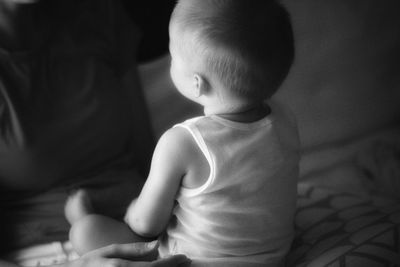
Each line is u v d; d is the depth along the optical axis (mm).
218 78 885
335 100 1683
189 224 948
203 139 894
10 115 1188
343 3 1688
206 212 919
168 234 1008
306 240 1115
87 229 1024
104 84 1362
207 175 913
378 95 1732
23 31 1248
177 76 933
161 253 1021
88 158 1329
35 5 1271
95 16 1390
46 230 1205
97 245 1017
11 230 1194
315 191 1310
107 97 1356
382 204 1222
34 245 1177
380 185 1518
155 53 1613
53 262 1122
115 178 1358
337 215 1185
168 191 931
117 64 1451
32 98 1229
